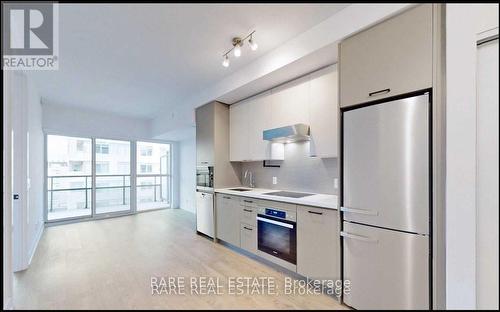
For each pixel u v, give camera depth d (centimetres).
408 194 164
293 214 249
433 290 155
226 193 343
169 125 504
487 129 144
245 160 360
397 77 170
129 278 247
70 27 212
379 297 178
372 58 183
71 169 514
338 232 204
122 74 321
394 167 171
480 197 145
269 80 288
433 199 155
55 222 480
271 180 357
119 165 574
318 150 254
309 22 213
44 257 301
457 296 150
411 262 163
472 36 146
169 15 198
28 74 292
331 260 214
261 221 288
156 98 433
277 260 266
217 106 375
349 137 196
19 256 264
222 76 332
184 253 318
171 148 654
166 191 653
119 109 506
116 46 246
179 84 363
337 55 223
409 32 165
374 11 179
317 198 251
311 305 202
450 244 152
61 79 335
